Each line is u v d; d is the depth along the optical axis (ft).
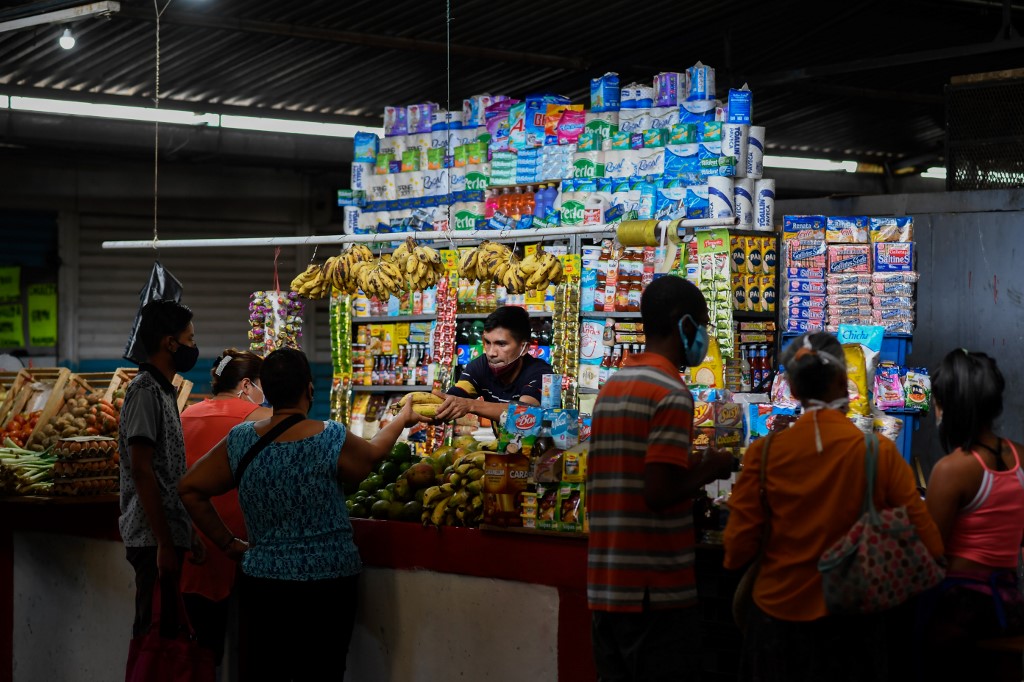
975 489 10.12
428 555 13.64
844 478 9.36
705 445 11.80
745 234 18.86
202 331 35.91
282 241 18.95
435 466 14.43
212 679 13.69
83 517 16.75
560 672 12.41
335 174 36.96
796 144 39.17
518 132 20.88
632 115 20.07
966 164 23.26
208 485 12.75
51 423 20.42
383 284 17.42
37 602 17.53
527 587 12.73
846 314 18.79
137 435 13.29
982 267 21.20
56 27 24.67
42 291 33.86
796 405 13.55
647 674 10.21
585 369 19.76
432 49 27.50
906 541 9.17
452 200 21.71
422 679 13.73
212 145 30.35
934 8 28.71
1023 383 20.74
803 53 31.19
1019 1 28.60
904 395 17.67
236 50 27.02
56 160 33.58
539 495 12.64
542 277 16.28
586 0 25.82
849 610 9.17
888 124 37.24
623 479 10.36
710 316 18.19
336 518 12.74
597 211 19.66
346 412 22.33
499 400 15.85
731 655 11.65
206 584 14.11
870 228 18.93
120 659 16.24
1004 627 10.06
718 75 30.53
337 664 12.87
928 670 10.34
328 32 26.20
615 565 10.33
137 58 27.02
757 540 9.82
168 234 35.40
